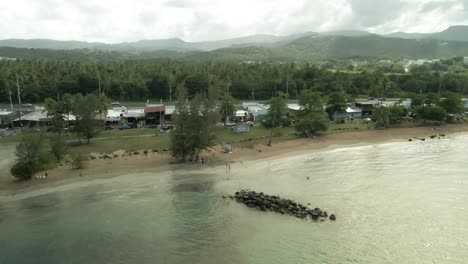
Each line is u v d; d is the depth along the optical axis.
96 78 180.12
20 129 121.44
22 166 76.75
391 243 50.97
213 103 92.94
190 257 48.81
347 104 152.00
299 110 128.50
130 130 121.38
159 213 62.06
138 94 184.88
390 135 118.62
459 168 83.38
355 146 105.69
